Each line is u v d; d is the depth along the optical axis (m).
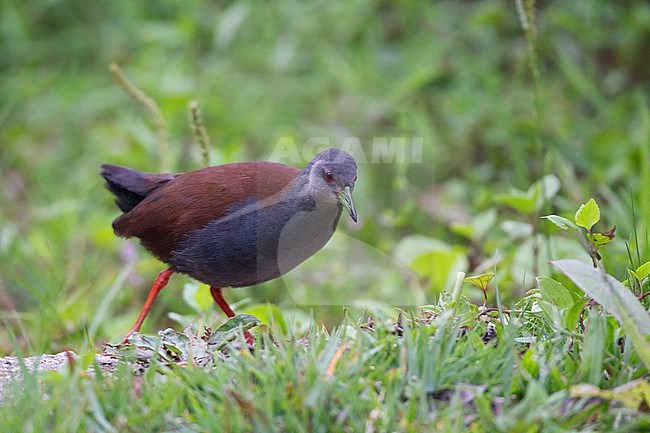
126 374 6.42
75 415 5.76
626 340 6.30
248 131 15.46
